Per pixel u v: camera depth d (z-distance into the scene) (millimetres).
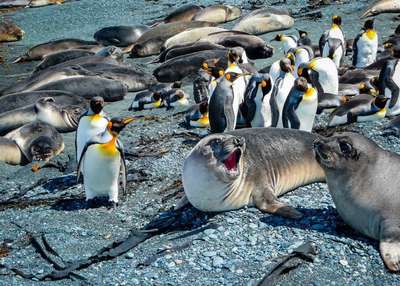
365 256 7547
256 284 7125
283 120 11477
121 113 15836
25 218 9523
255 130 9547
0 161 12633
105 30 24500
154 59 21859
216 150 8375
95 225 9078
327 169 7930
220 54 18969
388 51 17859
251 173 8867
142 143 12805
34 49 23062
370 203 7676
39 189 10953
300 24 23609
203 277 7383
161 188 10250
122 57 22047
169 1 30562
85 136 10414
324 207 8781
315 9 25547
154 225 8758
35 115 14867
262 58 20172
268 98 11945
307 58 15672
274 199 8773
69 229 8961
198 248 7973
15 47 24859
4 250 8594
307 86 11227
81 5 31234
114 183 9586
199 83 15422
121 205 9695
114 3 31188
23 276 7840
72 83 17391
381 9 23297
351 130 12109
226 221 8523
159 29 23797
